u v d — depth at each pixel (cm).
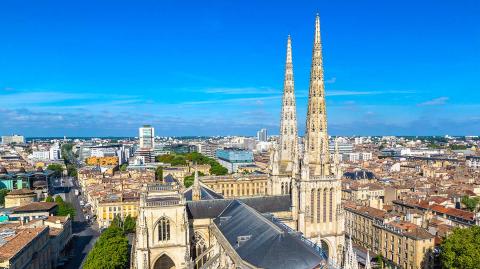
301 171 14362
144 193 13450
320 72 14688
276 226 10381
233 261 10081
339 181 14825
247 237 10612
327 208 14775
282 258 8781
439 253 15862
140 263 12650
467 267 13200
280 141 17112
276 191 16875
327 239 14825
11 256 12062
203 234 13912
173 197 13525
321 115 14812
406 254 16900
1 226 17425
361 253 19412
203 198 17775
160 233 12950
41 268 15038
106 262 13738
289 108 16762
